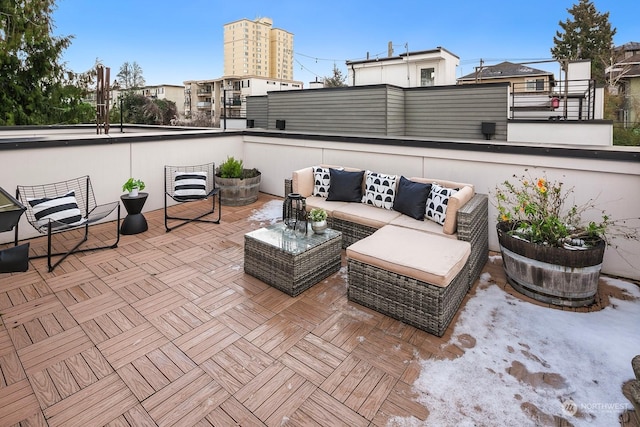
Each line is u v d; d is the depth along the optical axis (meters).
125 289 2.88
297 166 5.45
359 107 9.03
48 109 13.10
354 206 3.80
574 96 10.77
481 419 1.67
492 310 2.60
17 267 2.31
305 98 10.03
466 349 2.17
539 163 3.34
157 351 2.13
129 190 4.09
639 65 19.83
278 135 5.59
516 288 2.88
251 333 2.32
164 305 2.64
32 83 12.74
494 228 3.70
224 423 1.65
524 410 1.72
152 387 1.86
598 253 2.54
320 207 3.79
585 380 1.91
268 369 2.00
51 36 12.84
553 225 2.76
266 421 1.66
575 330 2.35
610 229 3.10
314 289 2.92
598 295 2.81
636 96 18.67
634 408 1.62
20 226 3.83
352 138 4.67
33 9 12.05
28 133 6.76
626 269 3.09
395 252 2.55
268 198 5.79
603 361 2.05
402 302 2.42
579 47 24.75
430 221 3.32
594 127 7.57
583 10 24.91
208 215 4.91
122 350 2.14
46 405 1.73
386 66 13.52
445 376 1.94
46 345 2.17
